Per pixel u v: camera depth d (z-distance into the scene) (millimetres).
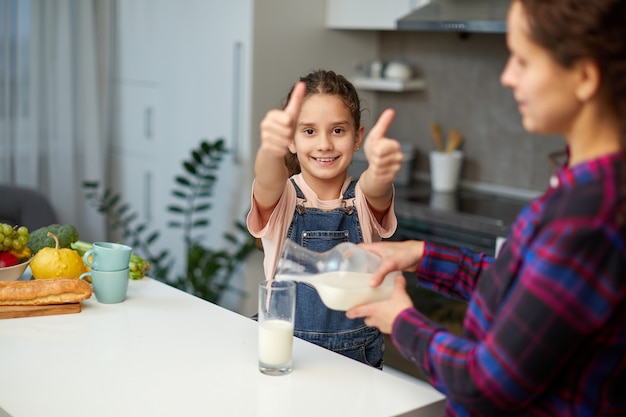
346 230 1836
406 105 4012
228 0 3543
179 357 1472
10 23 3982
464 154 3801
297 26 3607
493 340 1030
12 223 3416
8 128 4043
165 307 1771
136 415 1228
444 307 3121
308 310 1756
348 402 1311
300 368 1450
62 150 4207
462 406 1173
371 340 1808
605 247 962
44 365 1416
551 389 1064
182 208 3803
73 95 4242
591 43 946
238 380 1376
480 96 3703
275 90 3580
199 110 3777
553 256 977
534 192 3559
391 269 1371
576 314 971
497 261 1118
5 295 1665
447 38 3789
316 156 1812
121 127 4320
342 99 1821
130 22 4156
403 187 3715
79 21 4176
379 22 3504
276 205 1774
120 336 1574
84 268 1900
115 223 4125
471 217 3055
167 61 3939
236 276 3727
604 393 1041
